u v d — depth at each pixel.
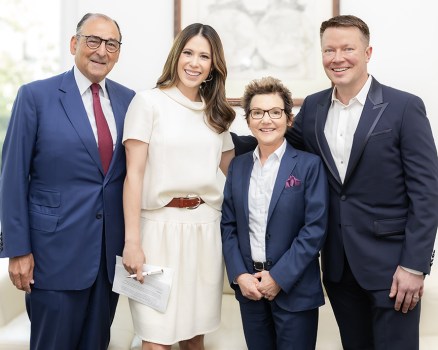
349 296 1.86
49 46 3.06
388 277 1.69
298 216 1.76
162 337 1.75
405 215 1.70
